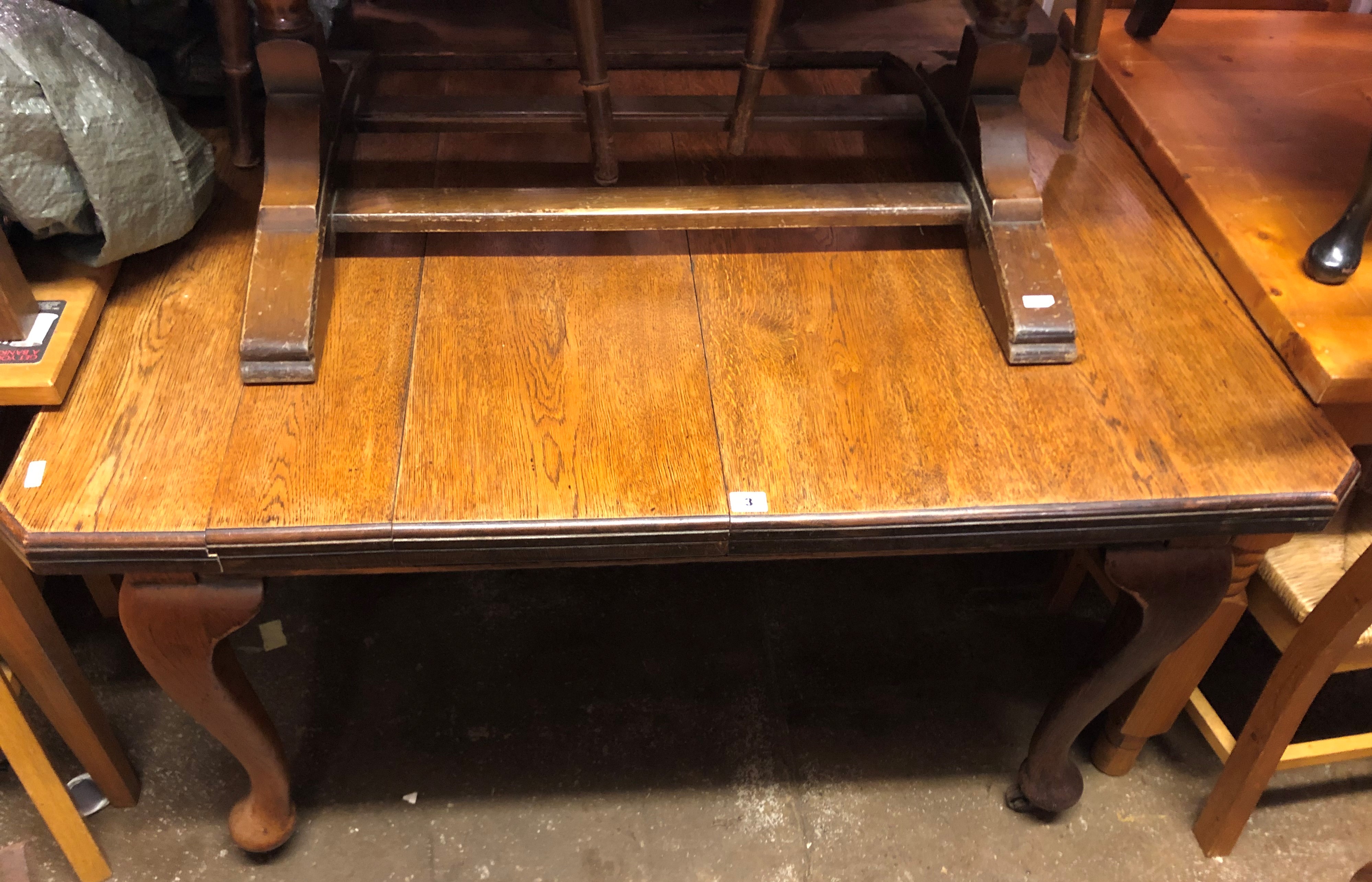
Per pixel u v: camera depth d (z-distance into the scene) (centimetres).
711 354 104
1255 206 118
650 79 143
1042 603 158
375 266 111
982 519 92
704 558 94
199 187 108
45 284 101
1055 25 156
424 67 137
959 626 154
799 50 142
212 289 107
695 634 152
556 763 137
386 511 88
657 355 104
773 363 104
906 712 144
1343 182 122
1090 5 117
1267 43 148
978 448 97
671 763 138
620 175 125
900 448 96
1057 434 98
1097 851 132
